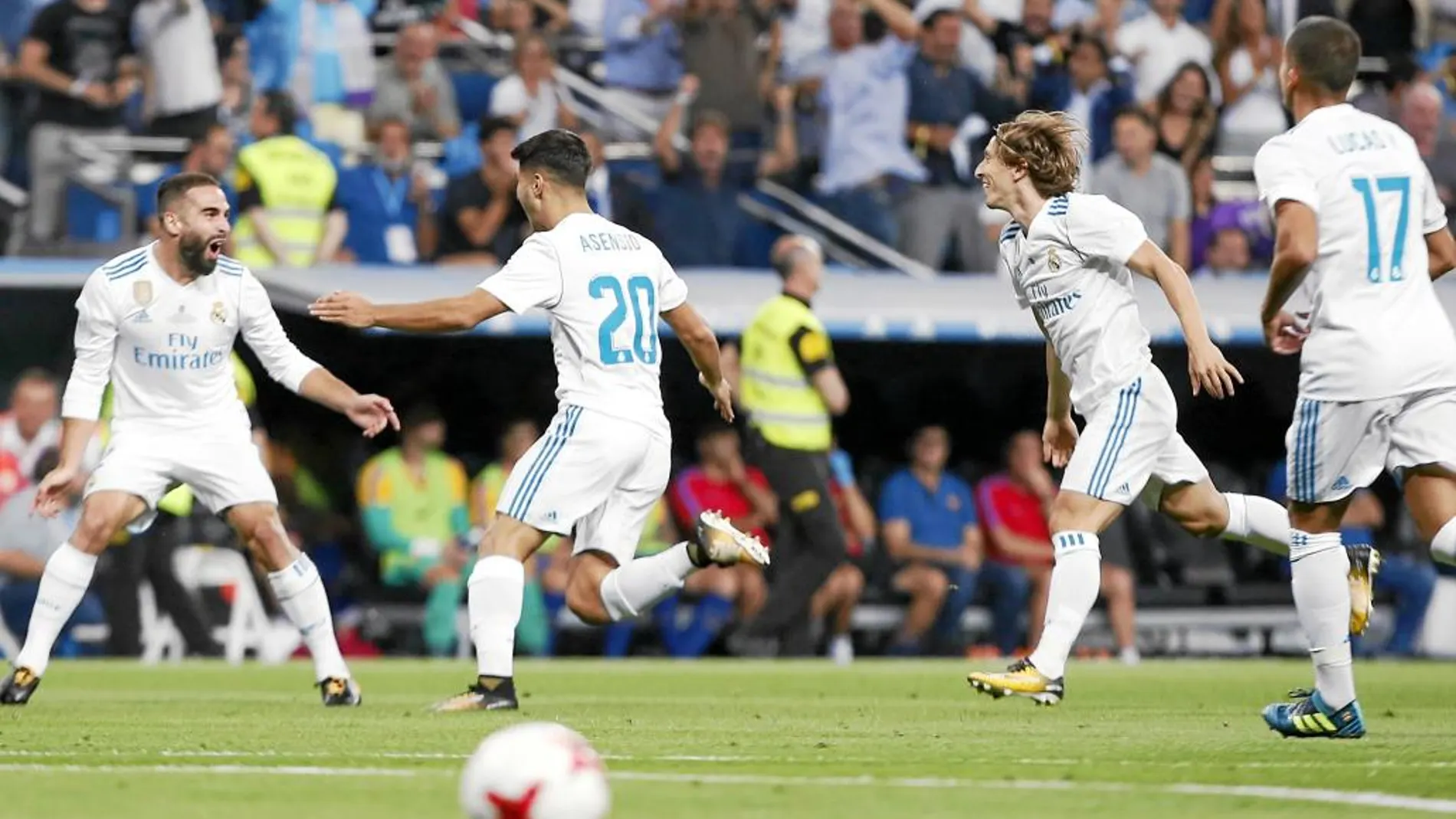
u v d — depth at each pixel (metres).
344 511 71.88
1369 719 33.41
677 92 75.94
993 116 76.56
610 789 20.03
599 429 33.12
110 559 63.12
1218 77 81.75
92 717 32.22
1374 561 28.98
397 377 73.12
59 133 70.25
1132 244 31.50
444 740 26.61
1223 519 34.06
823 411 61.41
